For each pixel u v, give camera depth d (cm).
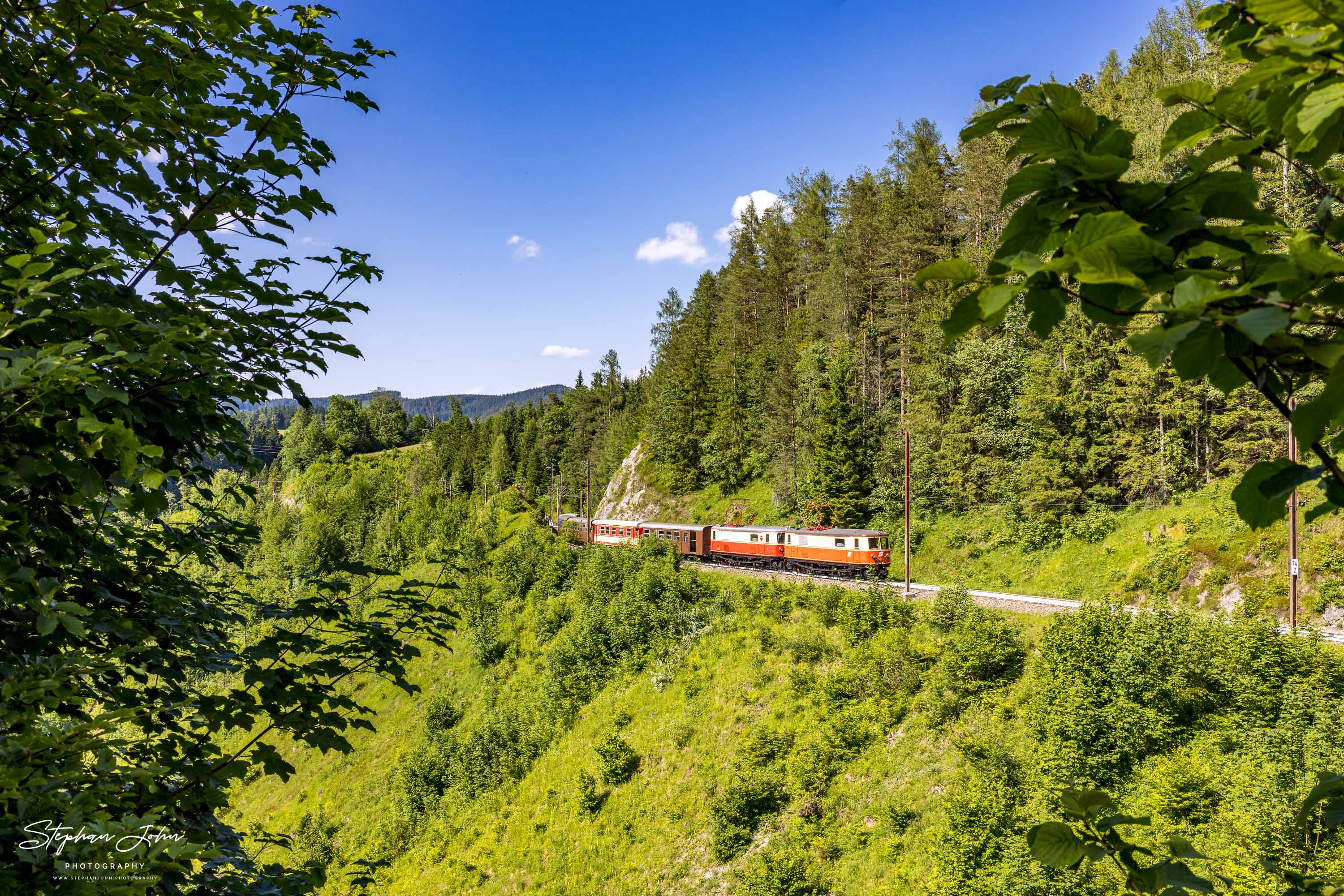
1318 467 119
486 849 2358
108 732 263
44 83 311
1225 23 128
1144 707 1437
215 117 360
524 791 2575
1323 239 111
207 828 358
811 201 6412
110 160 350
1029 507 3012
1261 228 104
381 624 445
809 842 1688
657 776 2228
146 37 352
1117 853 150
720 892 1736
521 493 8138
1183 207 122
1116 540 2703
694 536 3638
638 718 2533
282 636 404
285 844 403
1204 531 2400
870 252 4847
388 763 3494
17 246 330
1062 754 1431
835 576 3027
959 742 1642
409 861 2583
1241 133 124
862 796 1741
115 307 319
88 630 321
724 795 1900
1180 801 1228
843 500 3684
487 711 3397
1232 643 1461
